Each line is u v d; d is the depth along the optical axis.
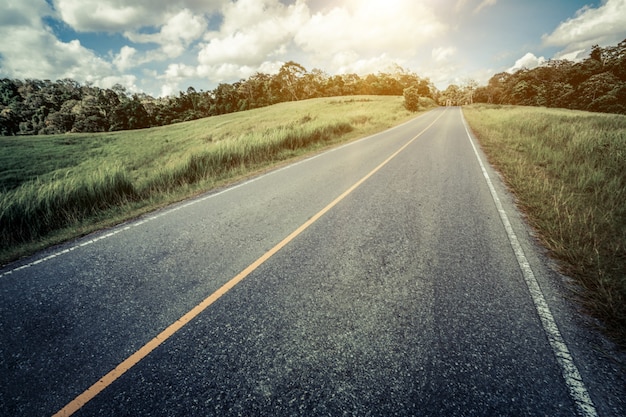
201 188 7.26
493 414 1.77
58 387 2.03
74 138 37.75
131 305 2.86
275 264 3.49
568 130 11.31
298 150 12.19
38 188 5.88
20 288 3.21
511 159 8.88
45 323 2.64
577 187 5.82
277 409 1.84
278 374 2.07
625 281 2.84
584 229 3.98
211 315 2.68
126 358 2.25
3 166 22.72
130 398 1.94
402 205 5.33
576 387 1.92
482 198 5.69
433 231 4.25
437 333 2.38
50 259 3.85
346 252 3.71
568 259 3.41
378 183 6.77
